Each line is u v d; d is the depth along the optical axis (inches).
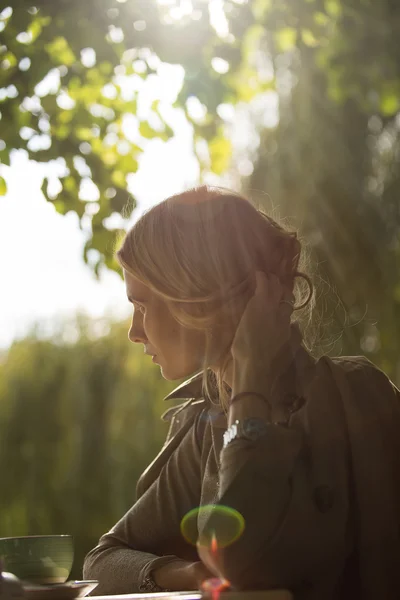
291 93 225.1
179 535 59.8
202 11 117.2
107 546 59.1
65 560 44.4
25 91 110.6
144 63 119.6
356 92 150.6
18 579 41.5
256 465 42.3
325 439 45.1
